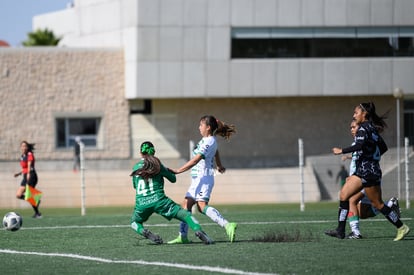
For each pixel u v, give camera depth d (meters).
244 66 125.81
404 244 35.41
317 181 104.69
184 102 132.62
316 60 127.50
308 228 45.59
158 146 131.62
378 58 128.75
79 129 131.00
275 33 126.88
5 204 99.62
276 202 101.44
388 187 75.56
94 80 130.88
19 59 128.88
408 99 134.12
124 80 131.00
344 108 135.25
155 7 124.00
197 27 124.56
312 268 28.11
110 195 102.06
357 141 36.16
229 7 125.00
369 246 34.62
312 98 134.75
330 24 127.50
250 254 31.97
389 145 92.69
